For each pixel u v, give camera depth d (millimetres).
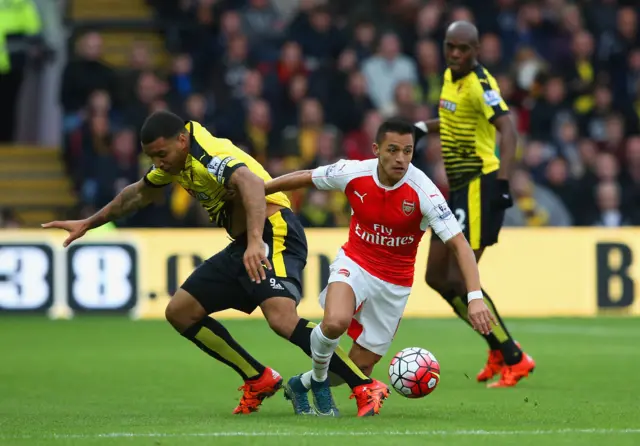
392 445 18188
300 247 23469
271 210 23297
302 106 60219
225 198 23031
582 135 64250
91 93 61844
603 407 24453
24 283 52125
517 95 63000
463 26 29703
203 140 22453
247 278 23031
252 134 59688
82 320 51406
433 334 45875
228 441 18594
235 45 62656
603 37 68000
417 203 22422
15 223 60094
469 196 30281
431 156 57750
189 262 52875
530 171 60312
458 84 30125
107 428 20734
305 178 22859
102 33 70938
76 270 52375
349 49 64500
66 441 18875
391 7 67438
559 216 59469
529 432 19750
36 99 69812
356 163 22812
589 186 60188
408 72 63969
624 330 47688
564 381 30562
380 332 23594
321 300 23484
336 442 18453
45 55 69500
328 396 22906
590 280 55156
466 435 19344
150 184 24750
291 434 19438
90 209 58344
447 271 30562
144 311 52531
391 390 28234
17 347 40875
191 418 22719
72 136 62062
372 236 22953
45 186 67625
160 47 70875
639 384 29781
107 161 58469
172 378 31734
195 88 62438
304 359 36375
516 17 66938
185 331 23609
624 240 55406
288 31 65188
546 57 66312
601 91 65125
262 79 61281
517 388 28875
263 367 23719
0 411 24594
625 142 63719
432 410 23938
